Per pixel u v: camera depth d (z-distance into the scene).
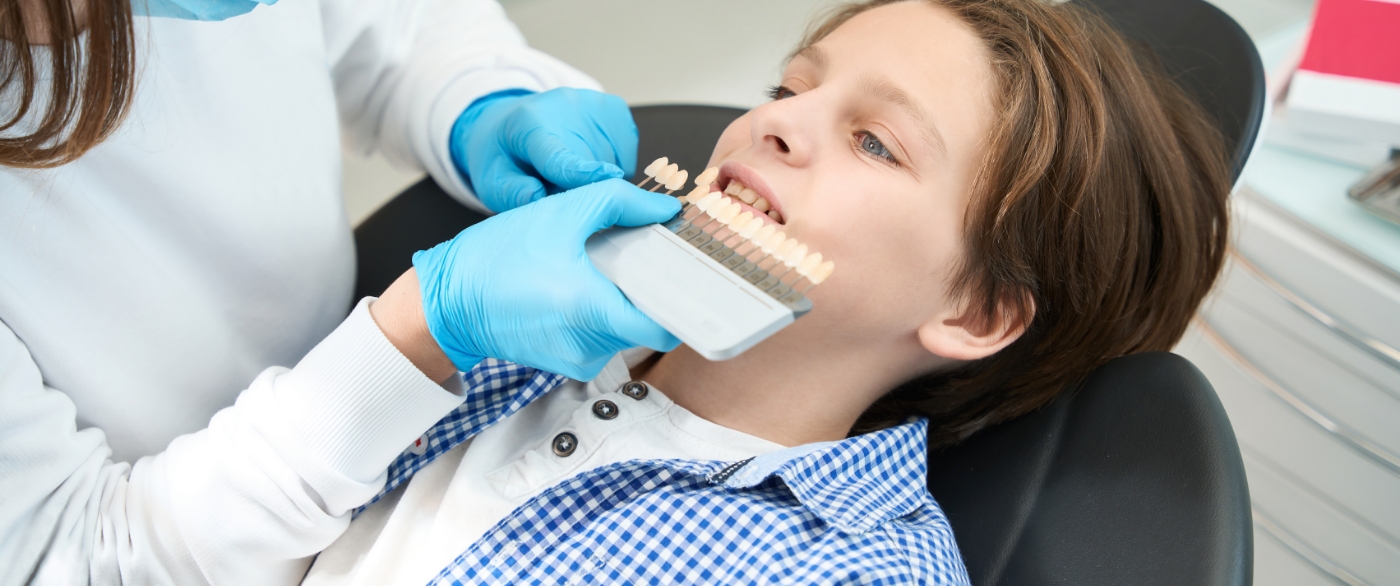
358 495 0.63
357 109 0.99
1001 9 0.75
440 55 0.96
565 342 0.58
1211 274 0.87
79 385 0.62
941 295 0.73
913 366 0.81
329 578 0.72
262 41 0.68
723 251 0.56
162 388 0.69
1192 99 0.94
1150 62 0.93
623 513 0.67
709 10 2.21
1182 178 0.81
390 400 0.60
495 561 0.66
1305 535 1.12
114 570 0.60
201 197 0.65
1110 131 0.76
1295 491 1.11
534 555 0.67
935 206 0.69
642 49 2.12
